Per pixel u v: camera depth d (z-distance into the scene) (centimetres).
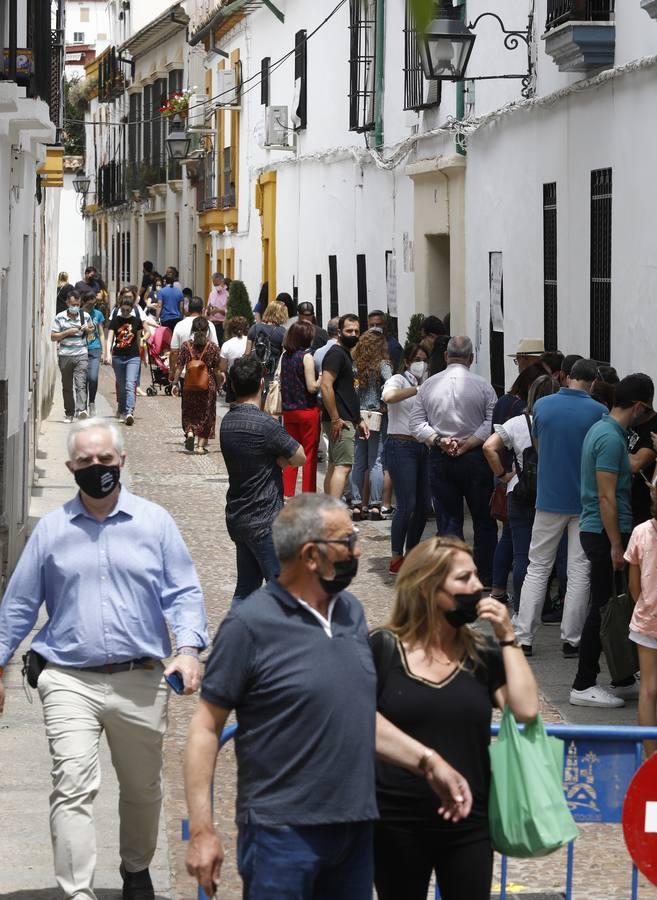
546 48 2492
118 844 1271
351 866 832
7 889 1150
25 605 1080
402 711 845
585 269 2527
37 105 2030
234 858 1242
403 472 2362
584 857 1251
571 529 1841
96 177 11875
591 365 1816
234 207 6550
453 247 3362
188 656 1073
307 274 5062
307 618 823
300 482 3409
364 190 4234
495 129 3025
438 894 923
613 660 1652
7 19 2086
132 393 4619
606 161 2411
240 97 6316
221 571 2447
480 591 852
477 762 853
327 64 4697
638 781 941
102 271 11625
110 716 1076
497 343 3077
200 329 4016
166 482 3472
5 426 2139
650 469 1770
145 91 9344
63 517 1084
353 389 2734
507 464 2011
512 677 850
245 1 5688
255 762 817
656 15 2080
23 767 1469
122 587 1073
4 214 2045
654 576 1386
